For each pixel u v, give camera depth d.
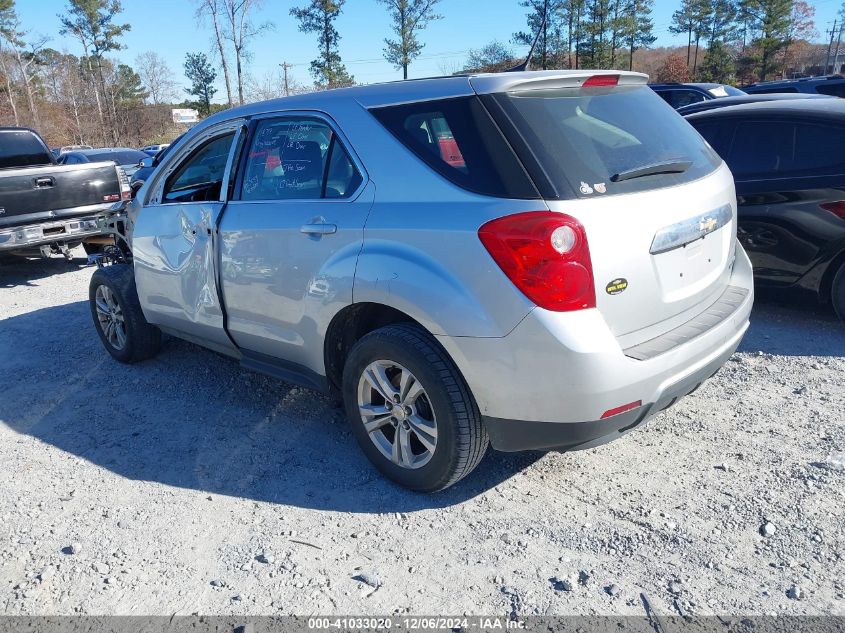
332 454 3.74
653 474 3.36
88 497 3.45
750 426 3.78
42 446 4.01
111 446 3.96
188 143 4.39
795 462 3.39
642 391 2.79
